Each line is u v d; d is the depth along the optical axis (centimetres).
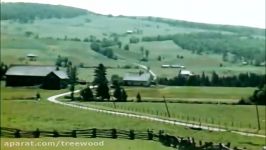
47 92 14900
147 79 19612
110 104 11375
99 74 16512
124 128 6788
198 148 4791
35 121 7244
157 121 8012
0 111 8494
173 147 5141
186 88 18000
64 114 8362
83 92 12606
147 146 5097
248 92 16562
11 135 5484
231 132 7206
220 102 12344
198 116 9919
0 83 18462
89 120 7600
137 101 12244
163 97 13400
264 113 10619
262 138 6794
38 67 17950
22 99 11375
